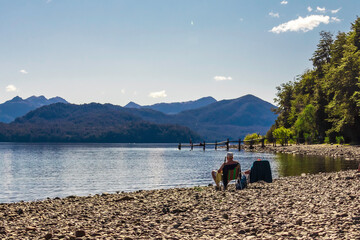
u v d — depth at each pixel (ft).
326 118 234.38
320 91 239.91
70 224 27.63
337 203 29.99
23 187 78.84
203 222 26.40
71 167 140.36
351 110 176.76
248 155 188.65
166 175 100.12
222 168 47.44
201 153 260.01
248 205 32.86
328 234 20.38
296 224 23.58
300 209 28.84
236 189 47.14
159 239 21.95
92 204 40.57
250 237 21.07
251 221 25.32
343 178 52.85
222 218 27.48
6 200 59.82
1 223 29.30
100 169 128.47
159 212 32.12
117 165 149.07
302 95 311.06
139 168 130.00
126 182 84.84
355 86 173.78
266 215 27.53
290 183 51.49
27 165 154.51
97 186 78.13
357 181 47.65
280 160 131.44
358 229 21.13
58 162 175.11
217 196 40.32
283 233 21.27
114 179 92.63
